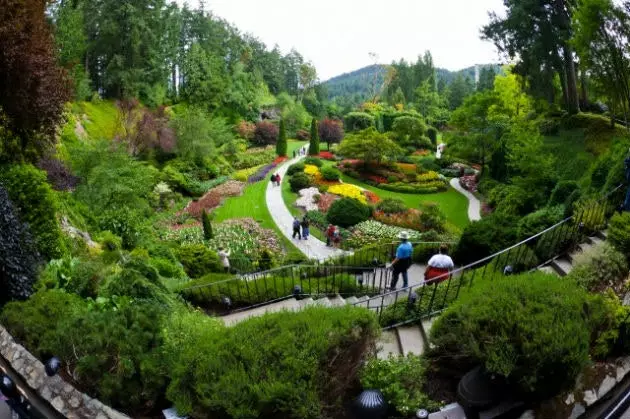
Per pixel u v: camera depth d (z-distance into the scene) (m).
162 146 36.56
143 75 47.31
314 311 5.21
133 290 7.60
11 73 11.11
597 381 4.88
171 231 24.23
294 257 19.02
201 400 4.57
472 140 36.62
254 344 4.85
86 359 5.36
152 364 5.38
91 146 21.72
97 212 17.55
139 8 46.34
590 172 15.20
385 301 11.25
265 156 45.81
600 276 6.75
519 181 21.42
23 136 12.88
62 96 13.46
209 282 11.84
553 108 29.92
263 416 4.49
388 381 5.09
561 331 4.62
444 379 5.59
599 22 18.78
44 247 9.43
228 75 58.44
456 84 87.12
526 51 28.20
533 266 9.10
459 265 13.95
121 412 5.17
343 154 37.50
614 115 25.17
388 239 22.36
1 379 5.40
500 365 4.66
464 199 33.09
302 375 4.48
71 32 34.41
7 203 8.15
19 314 6.56
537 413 4.69
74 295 7.59
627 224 7.37
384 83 86.56
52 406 5.34
